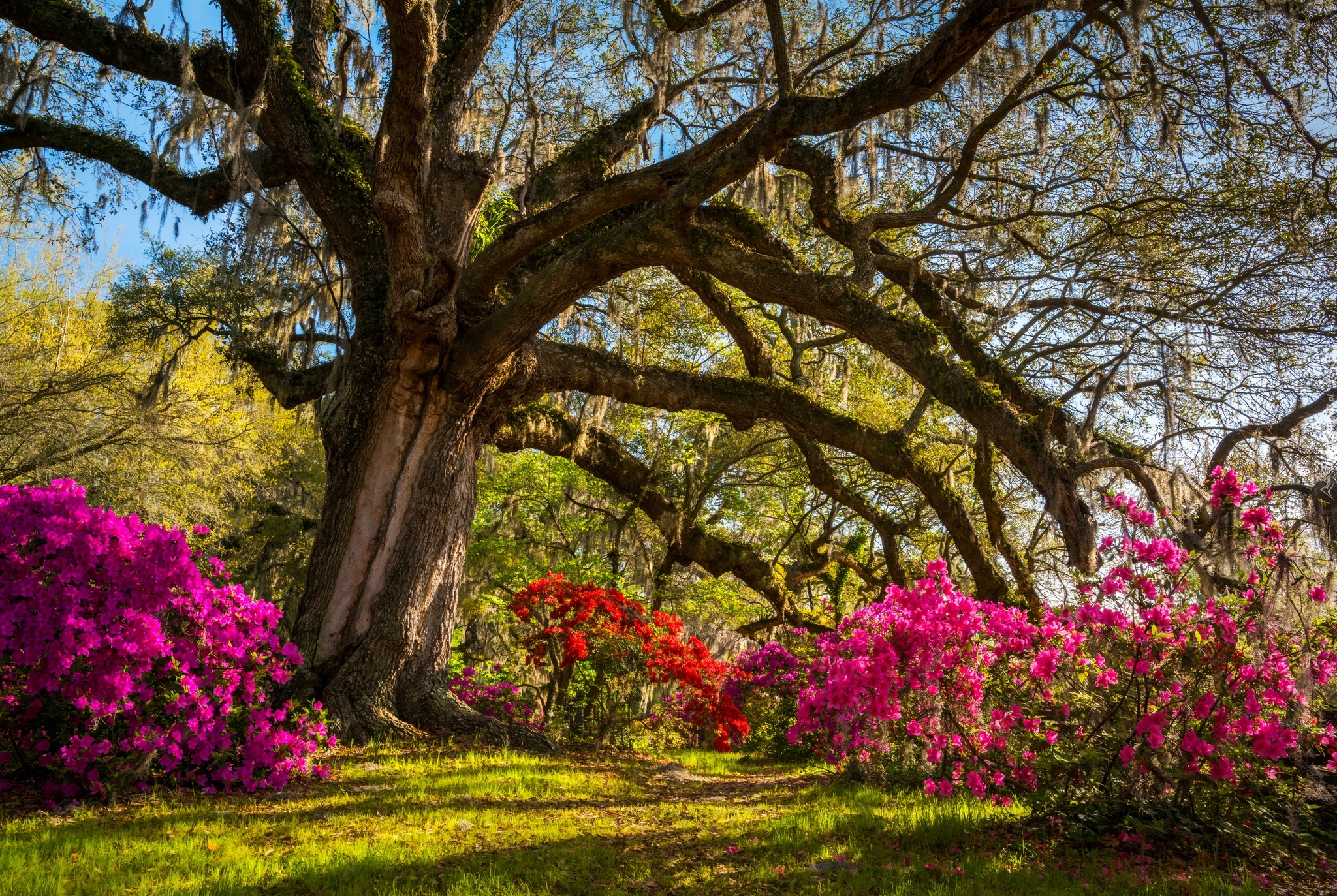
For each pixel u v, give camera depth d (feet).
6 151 45.55
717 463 55.93
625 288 49.78
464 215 33.17
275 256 43.62
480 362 30.99
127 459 58.65
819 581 65.92
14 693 18.54
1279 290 37.19
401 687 29.86
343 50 32.37
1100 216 37.76
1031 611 33.63
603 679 34.27
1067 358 42.91
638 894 13.44
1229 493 17.04
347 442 32.22
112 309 48.65
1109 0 22.24
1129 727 17.31
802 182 43.19
